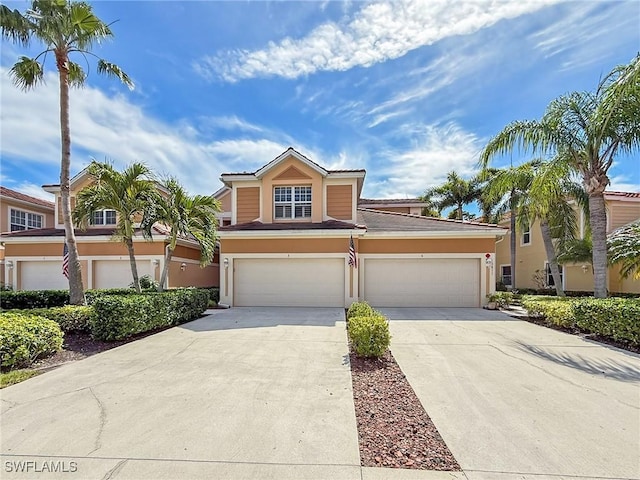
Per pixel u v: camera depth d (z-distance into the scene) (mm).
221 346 8453
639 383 5918
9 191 22281
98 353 7844
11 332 6562
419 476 3320
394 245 16172
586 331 10047
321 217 17047
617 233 14164
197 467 3473
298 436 4094
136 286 11547
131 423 4418
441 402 5121
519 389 5648
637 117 9609
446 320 12344
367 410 4836
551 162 11242
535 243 22141
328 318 12492
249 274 16031
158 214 11398
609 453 3719
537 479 3273
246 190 17766
